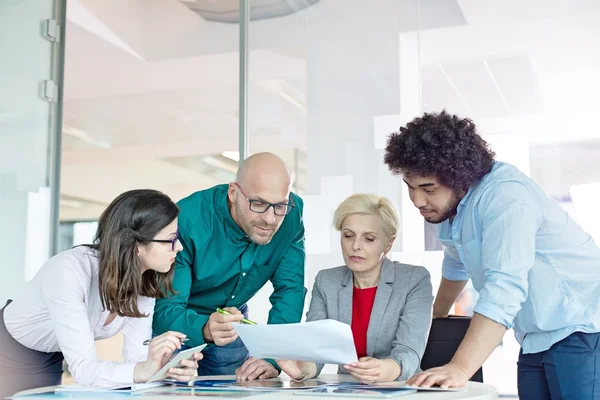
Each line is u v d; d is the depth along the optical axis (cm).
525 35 289
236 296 248
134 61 348
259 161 216
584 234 185
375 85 312
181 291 225
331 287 229
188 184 334
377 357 219
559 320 179
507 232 170
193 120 337
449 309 244
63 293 172
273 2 332
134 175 344
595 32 279
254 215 213
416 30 307
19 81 350
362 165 310
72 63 356
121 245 177
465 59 298
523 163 286
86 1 358
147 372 165
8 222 341
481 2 296
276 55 329
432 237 295
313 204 316
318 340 157
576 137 279
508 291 166
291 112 324
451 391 155
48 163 352
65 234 347
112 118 348
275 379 194
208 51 339
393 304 220
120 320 195
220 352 254
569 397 178
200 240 229
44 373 202
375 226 219
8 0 351
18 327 193
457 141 179
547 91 285
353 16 319
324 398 143
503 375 276
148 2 350
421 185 182
